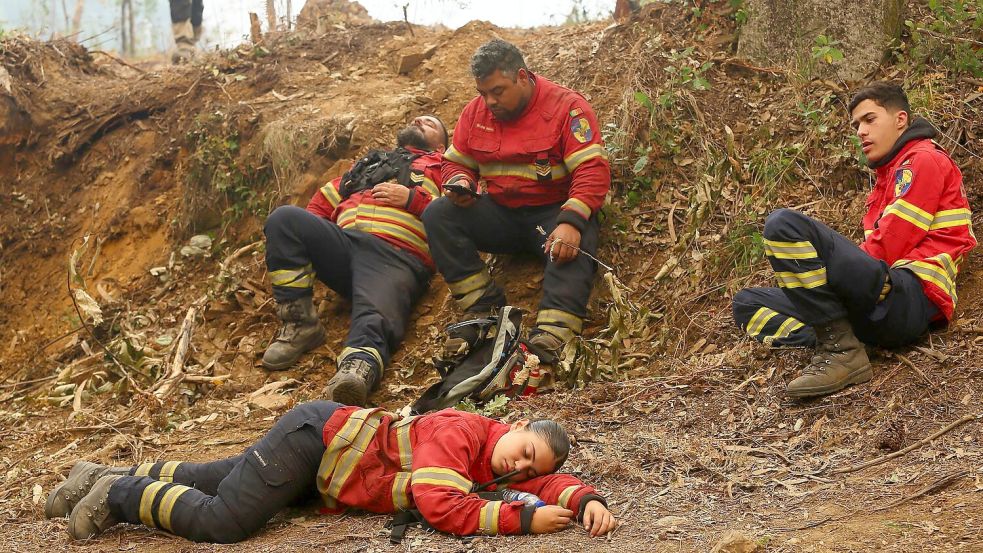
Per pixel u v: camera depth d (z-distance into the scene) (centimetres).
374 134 694
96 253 727
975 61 570
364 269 571
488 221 547
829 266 402
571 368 502
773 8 632
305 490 352
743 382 439
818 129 577
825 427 387
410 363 565
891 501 306
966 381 391
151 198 743
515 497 317
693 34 680
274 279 574
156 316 660
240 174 705
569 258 518
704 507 326
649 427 413
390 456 334
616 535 302
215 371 589
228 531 330
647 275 567
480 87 523
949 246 429
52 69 839
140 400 536
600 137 534
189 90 779
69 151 785
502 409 466
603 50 704
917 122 443
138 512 340
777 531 291
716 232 569
